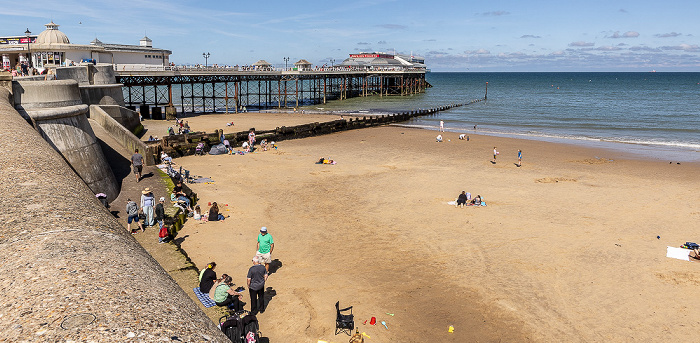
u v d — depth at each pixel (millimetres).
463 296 14695
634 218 22469
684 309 14039
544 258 17656
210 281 13016
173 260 15055
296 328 12539
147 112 57781
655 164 36031
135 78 55875
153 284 4871
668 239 19719
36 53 46938
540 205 24453
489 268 16734
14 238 5445
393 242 19047
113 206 20531
